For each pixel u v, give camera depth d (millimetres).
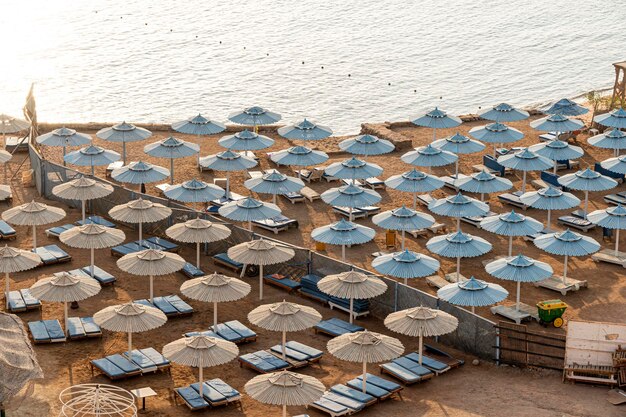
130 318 40719
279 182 56531
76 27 142875
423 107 101062
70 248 54375
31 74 114312
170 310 46594
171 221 55312
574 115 70938
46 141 62844
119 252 53188
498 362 43000
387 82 111188
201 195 54750
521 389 40906
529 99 103562
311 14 153625
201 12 155125
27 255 46719
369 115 98500
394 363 42094
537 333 42188
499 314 47344
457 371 42531
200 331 45562
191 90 107688
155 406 38875
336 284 44594
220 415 38438
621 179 64750
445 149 63031
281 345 43500
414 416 38469
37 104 101250
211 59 123000
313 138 64938
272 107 101250
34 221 50656
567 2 159500
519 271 46000
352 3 162250
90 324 44875
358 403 38656
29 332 44594
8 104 101875
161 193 63031
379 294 44438
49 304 47625
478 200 58250
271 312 41438
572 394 40531
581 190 61438
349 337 39281
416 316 41188
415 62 121000
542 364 42500
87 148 60594
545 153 61938
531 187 64438
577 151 62469
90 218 56750
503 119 67188
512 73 114562
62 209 57594
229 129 77312
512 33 137250
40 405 38438
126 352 42375
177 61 121625
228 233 49875
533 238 55938
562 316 46750
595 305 48656
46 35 137000
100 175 66625
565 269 49906
